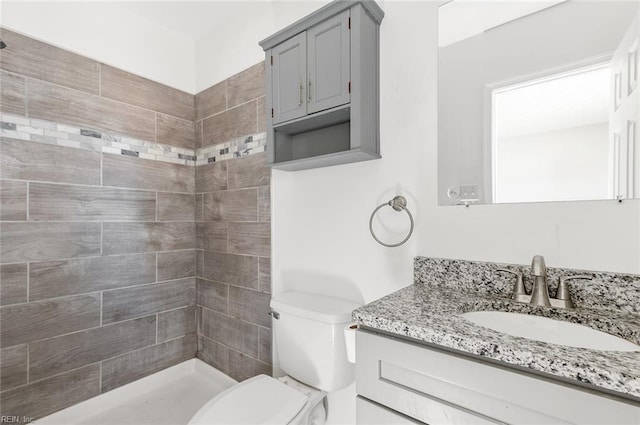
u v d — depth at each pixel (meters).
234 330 1.89
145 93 1.92
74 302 1.62
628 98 0.85
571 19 0.92
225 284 1.95
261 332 1.75
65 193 1.59
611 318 0.77
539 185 0.97
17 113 1.45
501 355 0.60
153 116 1.95
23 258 1.47
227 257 1.93
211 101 2.04
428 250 1.17
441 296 0.98
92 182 1.69
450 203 1.12
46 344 1.54
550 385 0.56
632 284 0.81
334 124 1.43
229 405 1.12
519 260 0.99
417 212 1.20
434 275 1.13
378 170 1.30
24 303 1.47
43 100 1.53
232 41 1.90
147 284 1.91
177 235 2.06
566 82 0.93
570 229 0.92
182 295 2.08
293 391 1.22
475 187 1.08
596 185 0.88
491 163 1.05
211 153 2.04
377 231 1.31
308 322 1.24
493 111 1.05
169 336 2.01
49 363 1.54
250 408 1.11
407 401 0.72
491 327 0.86
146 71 1.92
